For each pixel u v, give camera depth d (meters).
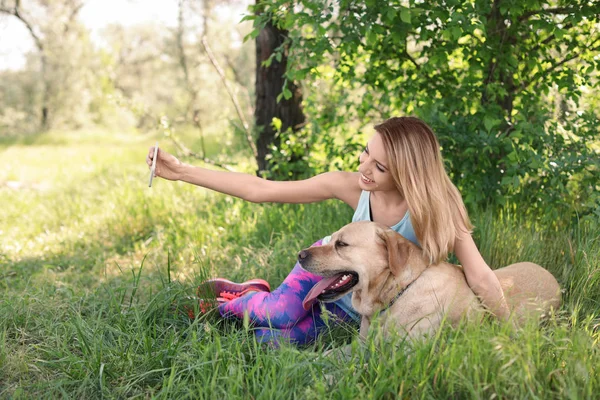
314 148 6.00
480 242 4.19
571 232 4.29
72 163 13.57
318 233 4.70
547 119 4.68
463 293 2.91
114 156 14.45
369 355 2.72
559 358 2.50
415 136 2.89
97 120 30.78
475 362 2.31
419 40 4.71
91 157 14.27
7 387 2.73
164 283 3.68
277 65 6.30
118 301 3.74
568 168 4.25
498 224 4.27
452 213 2.98
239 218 5.66
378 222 3.11
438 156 2.96
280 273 4.11
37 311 3.57
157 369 2.73
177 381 2.68
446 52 4.70
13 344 3.13
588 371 2.38
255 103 6.57
